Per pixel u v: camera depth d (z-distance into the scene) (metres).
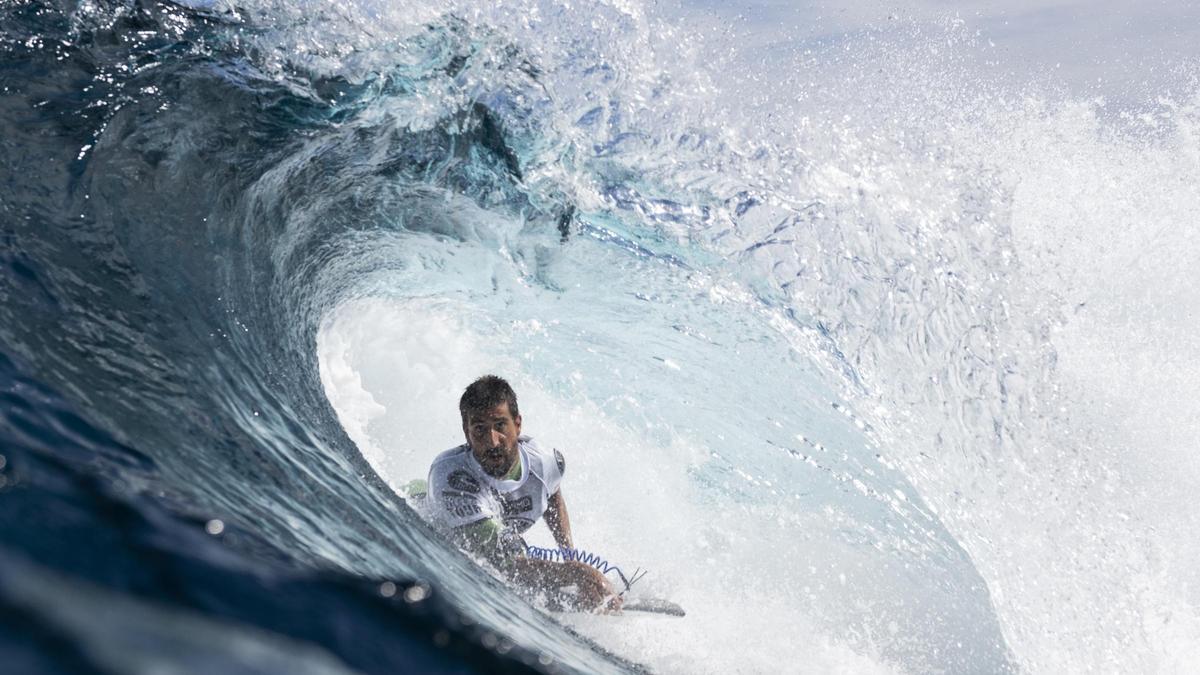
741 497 20.31
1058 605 18.75
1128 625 18.66
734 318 21.81
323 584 4.29
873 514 19.83
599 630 13.57
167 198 13.91
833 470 20.41
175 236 13.38
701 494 20.33
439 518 14.80
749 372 21.48
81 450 6.35
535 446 16.16
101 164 13.30
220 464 8.21
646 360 21.59
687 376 21.50
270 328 14.55
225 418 9.79
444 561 11.24
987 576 18.77
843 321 21.95
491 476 15.19
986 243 23.42
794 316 21.91
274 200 16.53
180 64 16.31
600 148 21.58
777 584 18.09
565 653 10.03
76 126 13.84
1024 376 22.30
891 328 22.02
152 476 6.46
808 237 22.36
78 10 15.73
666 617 14.95
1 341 7.66
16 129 13.01
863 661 15.95
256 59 17.44
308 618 3.93
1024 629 17.91
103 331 9.58
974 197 23.83
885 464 20.47
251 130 16.55
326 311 18.91
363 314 20.44
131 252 12.01
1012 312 22.94
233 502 7.19
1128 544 20.48
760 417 21.12
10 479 4.69
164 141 14.75
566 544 16.48
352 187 18.52
